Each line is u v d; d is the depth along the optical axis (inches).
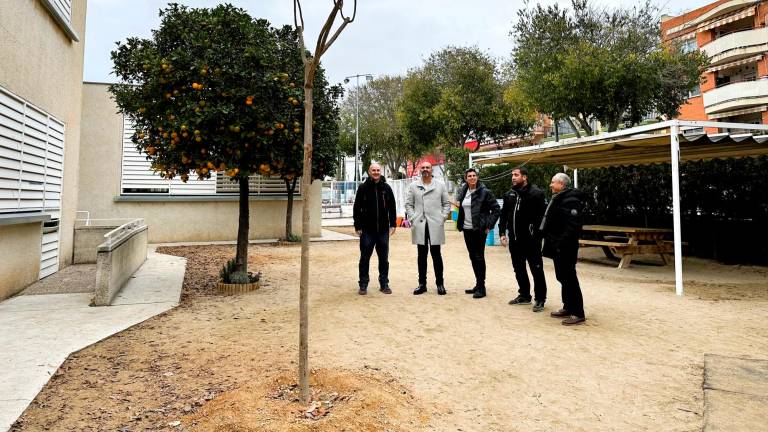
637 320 214.7
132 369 151.0
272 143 245.3
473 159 491.8
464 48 1027.3
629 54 605.6
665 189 467.2
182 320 214.1
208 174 254.7
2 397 125.6
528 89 693.9
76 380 141.4
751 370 150.9
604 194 540.7
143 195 555.8
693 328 201.3
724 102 1099.3
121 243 283.9
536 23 682.2
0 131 246.1
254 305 245.6
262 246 541.6
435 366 156.1
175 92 230.1
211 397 128.0
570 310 209.2
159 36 248.7
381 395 124.5
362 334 191.6
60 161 346.3
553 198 211.8
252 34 247.4
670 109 694.5
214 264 398.9
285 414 110.3
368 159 1636.3
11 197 261.9
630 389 138.0
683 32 1254.9
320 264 400.8
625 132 314.2
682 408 125.2
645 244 398.3
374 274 349.4
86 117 539.8
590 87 617.0
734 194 408.2
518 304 245.9
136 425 112.2
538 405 127.8
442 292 270.1
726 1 1131.3
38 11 294.7
